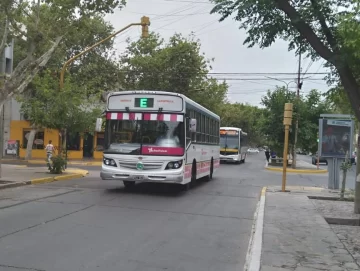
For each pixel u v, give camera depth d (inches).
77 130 867.4
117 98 585.6
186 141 580.7
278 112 1513.3
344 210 504.4
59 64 1248.2
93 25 1407.5
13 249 285.3
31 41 624.1
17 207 450.6
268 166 1473.9
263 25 328.5
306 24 318.3
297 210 484.7
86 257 272.5
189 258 282.7
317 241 334.0
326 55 315.0
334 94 395.9
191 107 622.2
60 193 570.3
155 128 569.6
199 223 403.2
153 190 629.0
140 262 266.8
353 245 337.4
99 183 711.7
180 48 1497.3
